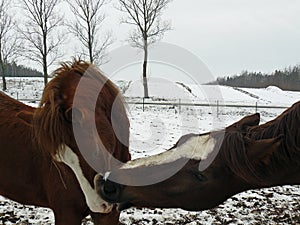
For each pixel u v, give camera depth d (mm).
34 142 3547
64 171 3271
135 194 2457
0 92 4441
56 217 3486
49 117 3039
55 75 3273
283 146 2338
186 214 6047
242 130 2461
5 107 4098
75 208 3412
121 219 5750
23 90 35531
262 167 2330
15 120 3900
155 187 2402
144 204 2484
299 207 6578
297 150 2320
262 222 5805
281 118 2416
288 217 6020
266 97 38312
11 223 5461
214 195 2408
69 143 3057
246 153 2293
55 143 3045
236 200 6840
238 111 23062
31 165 3637
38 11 30422
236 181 2400
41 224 5469
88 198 3152
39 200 3760
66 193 3359
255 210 6316
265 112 23406
